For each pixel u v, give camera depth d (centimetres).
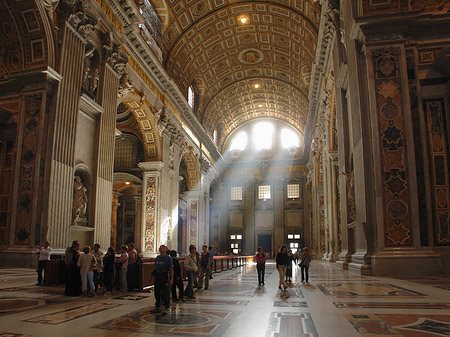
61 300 662
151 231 2144
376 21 1095
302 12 2283
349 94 1253
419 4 1134
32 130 1192
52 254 1027
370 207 1039
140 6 1991
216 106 3591
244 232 4144
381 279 908
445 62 1066
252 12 2509
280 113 4097
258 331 407
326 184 2181
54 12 1255
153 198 2175
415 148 1056
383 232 994
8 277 937
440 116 1077
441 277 928
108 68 1520
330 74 1875
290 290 808
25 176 1172
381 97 1065
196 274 857
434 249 1005
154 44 2195
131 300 671
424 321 441
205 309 561
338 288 769
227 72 3228
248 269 1838
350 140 1365
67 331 412
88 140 1397
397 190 1009
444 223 1016
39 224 1135
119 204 2769
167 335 393
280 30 2622
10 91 1255
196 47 2698
